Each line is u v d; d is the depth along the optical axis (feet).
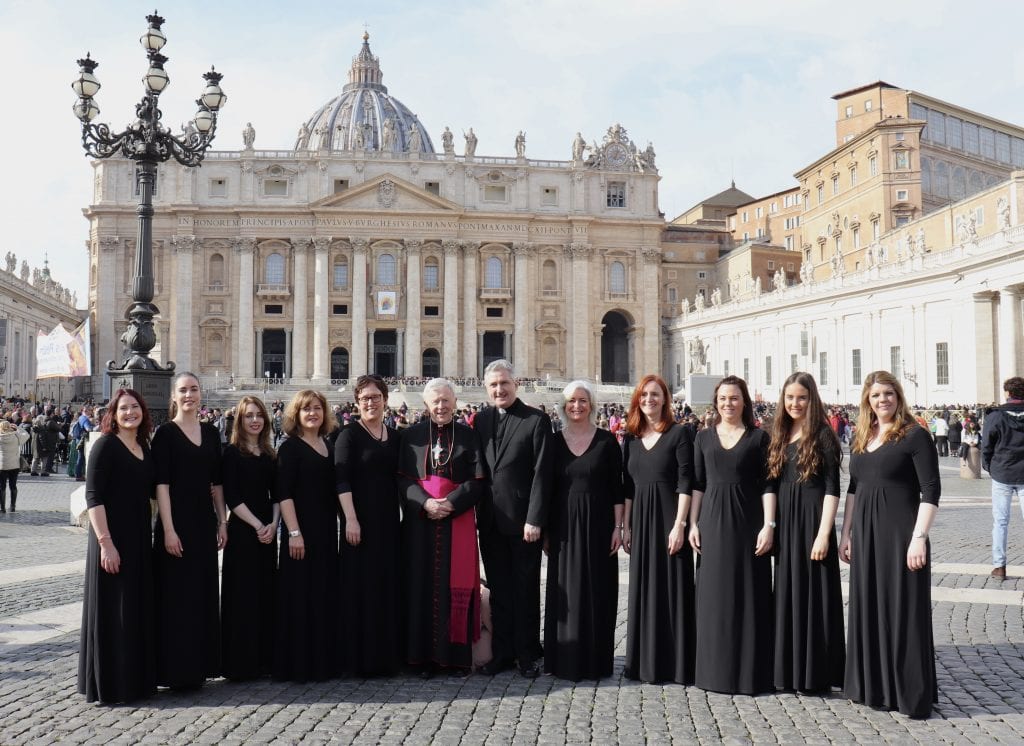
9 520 62.18
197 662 25.58
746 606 25.75
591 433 27.86
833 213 254.68
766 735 22.12
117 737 21.93
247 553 27.09
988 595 37.27
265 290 273.54
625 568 44.27
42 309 226.38
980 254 141.69
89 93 63.93
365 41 459.32
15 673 27.22
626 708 24.26
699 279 313.12
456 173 285.84
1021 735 22.06
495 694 25.55
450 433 28.04
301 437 27.63
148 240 64.59
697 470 26.99
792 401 26.08
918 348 162.40
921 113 237.66
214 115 71.10
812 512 25.70
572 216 288.30
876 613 24.56
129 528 25.03
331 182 277.23
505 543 28.12
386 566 27.45
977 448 92.02
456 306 280.72
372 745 21.34
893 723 23.04
